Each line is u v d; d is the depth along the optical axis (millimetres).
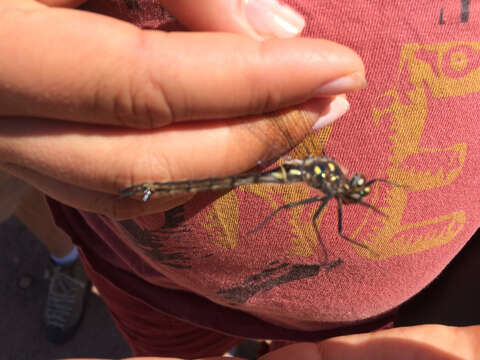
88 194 126
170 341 239
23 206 313
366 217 128
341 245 133
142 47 100
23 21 100
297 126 114
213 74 101
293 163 121
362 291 147
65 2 111
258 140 115
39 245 405
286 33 110
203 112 107
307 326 186
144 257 167
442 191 126
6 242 405
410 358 123
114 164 113
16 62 101
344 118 117
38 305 382
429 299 172
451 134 118
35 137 114
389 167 122
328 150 122
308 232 130
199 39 102
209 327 204
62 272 376
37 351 366
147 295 208
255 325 196
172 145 112
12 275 393
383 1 109
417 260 141
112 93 103
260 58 101
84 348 371
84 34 100
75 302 374
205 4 107
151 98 103
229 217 131
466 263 165
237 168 118
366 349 127
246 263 141
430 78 113
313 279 144
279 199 126
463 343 121
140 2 117
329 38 112
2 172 250
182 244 143
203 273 152
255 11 107
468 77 113
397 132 117
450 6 109
